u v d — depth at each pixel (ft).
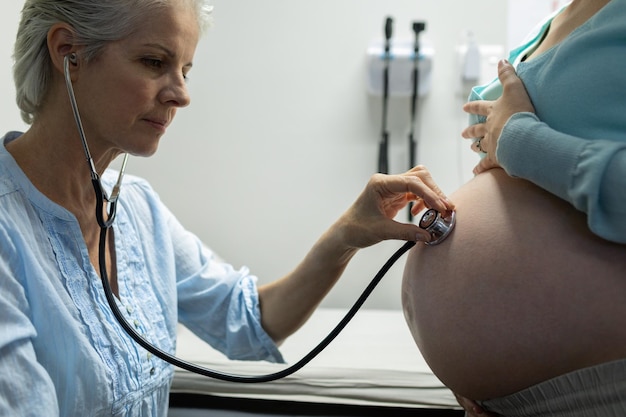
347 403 4.00
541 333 2.22
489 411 2.62
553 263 2.23
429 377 4.15
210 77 7.14
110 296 2.72
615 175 1.92
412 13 6.97
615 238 2.03
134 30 2.62
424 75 6.90
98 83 2.67
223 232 7.27
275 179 7.19
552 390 2.24
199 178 7.23
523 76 2.42
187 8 2.74
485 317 2.34
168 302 3.31
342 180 7.14
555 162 2.06
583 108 2.16
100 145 2.83
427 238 2.65
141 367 2.91
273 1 7.02
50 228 2.74
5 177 2.69
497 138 2.38
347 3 6.98
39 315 2.55
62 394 2.57
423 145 7.04
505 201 2.47
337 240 3.22
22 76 2.76
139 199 3.46
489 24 6.92
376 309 7.15
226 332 3.68
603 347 2.13
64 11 2.61
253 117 7.14
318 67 7.06
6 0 4.49
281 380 4.12
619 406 2.06
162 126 2.82
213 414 4.06
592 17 2.26
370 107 7.04
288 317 3.58
